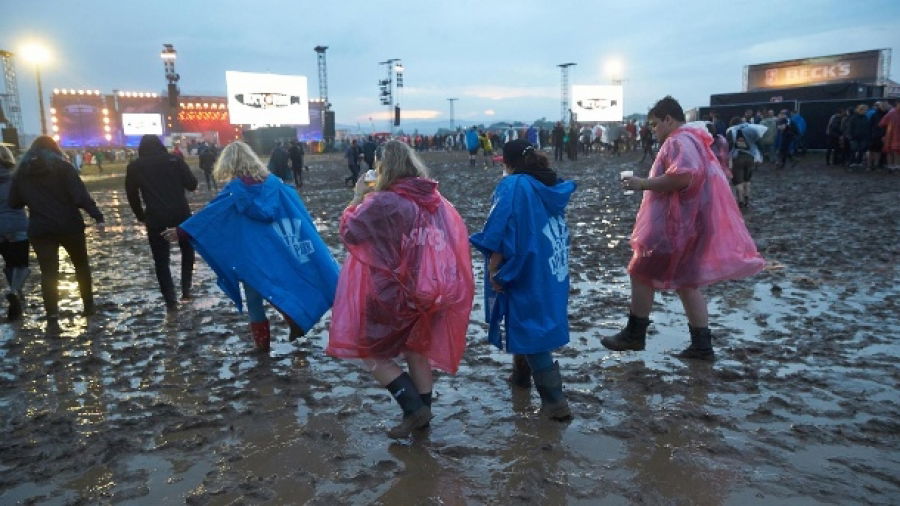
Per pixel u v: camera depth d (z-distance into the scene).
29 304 7.29
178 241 5.10
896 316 5.64
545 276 3.70
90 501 3.11
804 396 4.05
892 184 15.61
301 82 57.53
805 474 3.13
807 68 45.34
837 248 8.68
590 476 3.19
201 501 3.05
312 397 4.33
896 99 22.98
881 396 4.02
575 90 57.41
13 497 3.16
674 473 3.19
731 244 4.55
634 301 4.74
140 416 4.09
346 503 3.02
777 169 20.89
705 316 4.73
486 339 5.47
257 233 5.04
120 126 66.94
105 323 6.27
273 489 3.16
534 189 3.68
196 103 70.06
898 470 3.14
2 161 6.51
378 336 3.56
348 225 3.44
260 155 46.25
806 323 5.48
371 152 22.95
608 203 14.91
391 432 3.67
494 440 3.62
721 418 3.77
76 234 6.28
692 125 4.61
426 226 3.52
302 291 5.05
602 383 4.39
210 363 5.05
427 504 2.99
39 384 4.70
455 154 50.84
